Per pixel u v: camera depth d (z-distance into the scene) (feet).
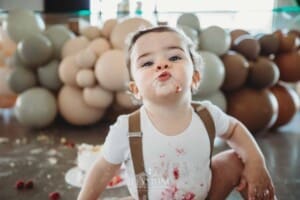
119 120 2.85
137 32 2.89
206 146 2.77
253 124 6.53
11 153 5.57
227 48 6.61
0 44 7.71
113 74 6.33
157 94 2.56
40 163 5.12
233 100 6.66
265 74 6.48
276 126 7.06
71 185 4.37
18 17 7.26
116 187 4.15
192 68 2.72
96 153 4.54
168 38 2.69
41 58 6.69
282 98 7.00
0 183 4.48
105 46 6.72
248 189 2.94
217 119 2.90
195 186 2.77
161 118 2.70
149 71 2.61
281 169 4.98
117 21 7.02
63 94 6.89
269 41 6.80
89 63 6.49
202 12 7.67
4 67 7.77
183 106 2.70
